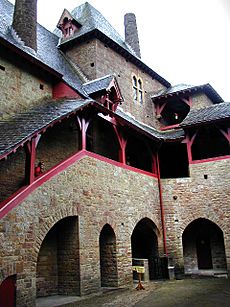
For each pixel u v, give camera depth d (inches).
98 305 383.6
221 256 709.9
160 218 674.8
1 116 470.6
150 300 402.9
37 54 621.0
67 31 819.4
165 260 642.2
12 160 452.4
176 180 695.1
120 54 837.2
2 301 335.6
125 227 559.5
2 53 488.4
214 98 885.8
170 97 876.0
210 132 759.7
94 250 474.0
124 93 813.2
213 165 674.8
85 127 509.7
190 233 739.4
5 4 692.1
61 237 466.9
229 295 418.0
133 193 602.9
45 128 402.3
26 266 364.2
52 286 454.0
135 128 611.8
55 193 423.8
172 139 706.8
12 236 352.8
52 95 577.3
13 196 368.2
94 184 502.3
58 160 533.3
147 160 788.6
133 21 1004.6
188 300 393.4
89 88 643.5
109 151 676.7
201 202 668.1
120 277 522.3
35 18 632.4
